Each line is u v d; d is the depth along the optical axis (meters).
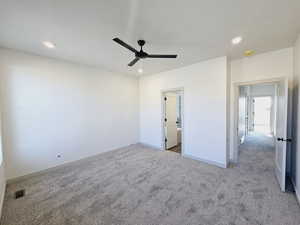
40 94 3.00
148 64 3.69
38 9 1.62
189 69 3.76
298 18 1.82
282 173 2.28
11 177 2.65
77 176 2.88
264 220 1.70
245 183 2.52
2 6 1.55
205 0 1.51
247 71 3.23
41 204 2.05
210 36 2.28
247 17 1.80
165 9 1.65
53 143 3.19
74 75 3.52
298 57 2.29
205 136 3.51
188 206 1.96
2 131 2.56
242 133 5.27
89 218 1.79
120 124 4.62
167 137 4.70
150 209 1.92
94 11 1.68
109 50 2.79
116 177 2.81
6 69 2.61
